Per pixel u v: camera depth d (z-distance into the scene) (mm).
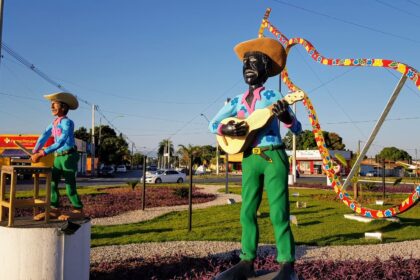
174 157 94375
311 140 72688
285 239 3732
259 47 3967
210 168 66812
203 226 11031
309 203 16594
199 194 20516
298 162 63438
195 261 7055
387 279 5988
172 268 6613
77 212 5609
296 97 3660
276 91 3922
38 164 6035
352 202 7895
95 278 6242
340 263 6738
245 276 3781
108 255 7770
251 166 3865
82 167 44562
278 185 3758
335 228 10836
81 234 5121
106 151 56500
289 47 8648
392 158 72125
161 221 12133
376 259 6934
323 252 8188
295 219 11266
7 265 4766
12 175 4840
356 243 9039
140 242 8984
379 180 37562
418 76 6152
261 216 12578
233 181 35906
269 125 3840
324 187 26875
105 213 13383
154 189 22844
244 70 4031
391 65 6512
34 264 4730
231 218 12359
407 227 11102
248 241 3867
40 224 4934
